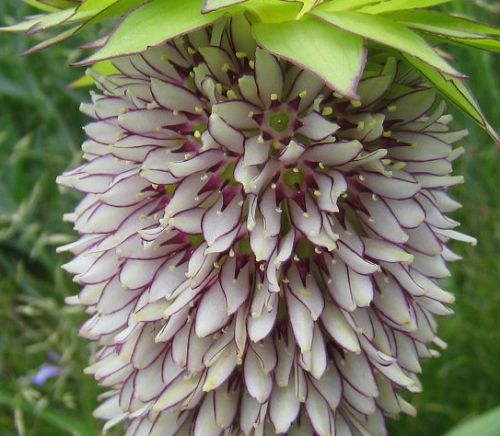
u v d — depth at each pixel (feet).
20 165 1.32
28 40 1.29
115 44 0.44
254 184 0.48
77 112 1.32
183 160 0.51
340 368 0.54
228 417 0.55
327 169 0.50
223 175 0.51
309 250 0.52
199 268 0.51
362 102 0.51
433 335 0.57
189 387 0.55
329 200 0.49
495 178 1.14
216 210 0.50
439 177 0.54
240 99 0.49
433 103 0.53
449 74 0.44
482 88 1.16
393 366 0.55
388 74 0.50
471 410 1.03
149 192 0.53
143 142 0.52
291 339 0.53
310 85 0.48
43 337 1.15
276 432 0.53
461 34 0.48
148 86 0.53
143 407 0.57
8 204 1.27
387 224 0.51
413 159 0.53
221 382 0.52
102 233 0.55
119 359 0.58
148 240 0.52
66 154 1.28
